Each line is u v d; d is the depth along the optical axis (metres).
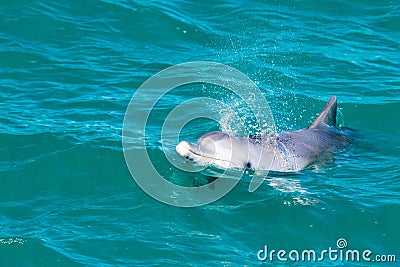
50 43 38.59
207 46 39.75
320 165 28.97
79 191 27.05
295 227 25.05
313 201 26.30
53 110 32.88
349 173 28.48
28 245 23.92
